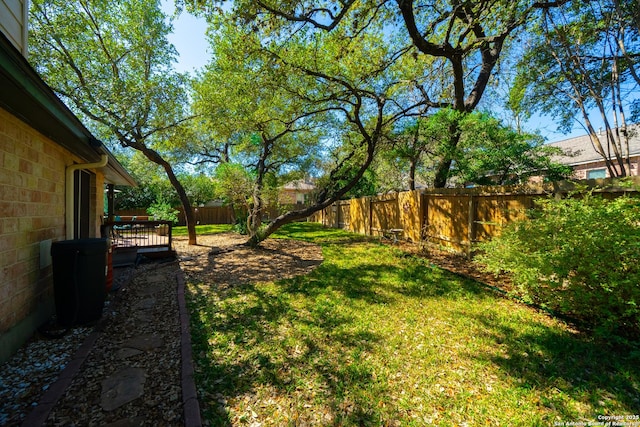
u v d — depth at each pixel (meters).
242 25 5.36
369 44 8.09
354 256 7.17
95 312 3.36
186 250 8.66
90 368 2.41
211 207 20.72
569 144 13.50
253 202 10.59
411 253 7.21
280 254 7.74
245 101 7.74
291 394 2.11
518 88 8.33
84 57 6.62
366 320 3.34
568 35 6.22
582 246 2.96
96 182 6.53
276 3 5.21
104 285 3.49
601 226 2.91
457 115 7.02
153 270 6.06
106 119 6.80
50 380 2.27
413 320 3.33
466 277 5.05
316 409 1.97
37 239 3.18
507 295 4.04
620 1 5.24
